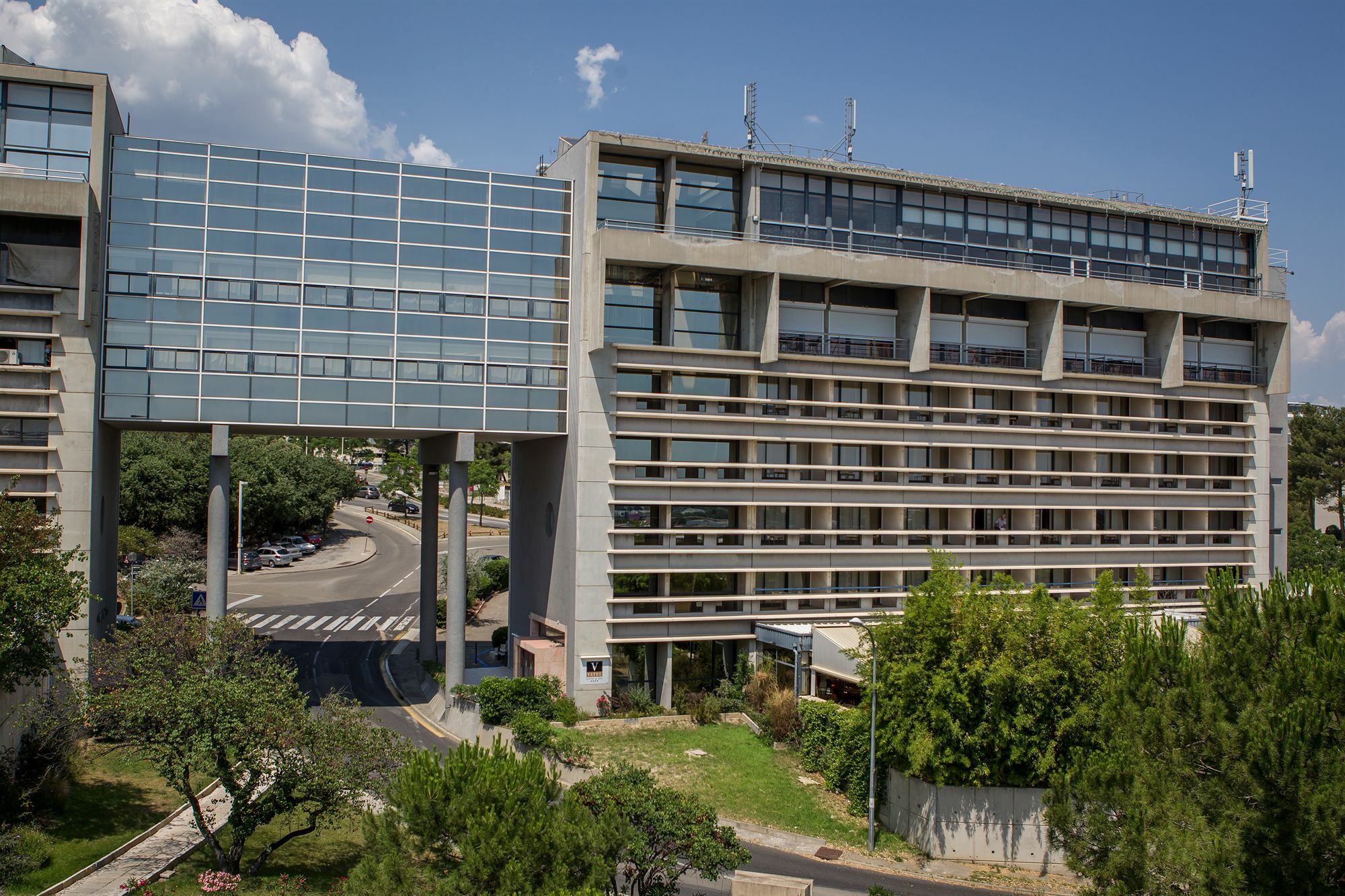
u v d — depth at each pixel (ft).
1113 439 182.50
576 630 152.15
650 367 155.53
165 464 284.20
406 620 233.96
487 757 75.00
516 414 157.17
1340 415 370.32
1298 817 68.59
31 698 111.04
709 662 163.22
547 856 68.59
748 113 169.07
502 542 356.79
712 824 81.76
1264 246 196.75
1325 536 301.63
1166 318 185.68
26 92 138.72
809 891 94.17
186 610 208.95
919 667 118.32
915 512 173.17
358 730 94.17
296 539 325.83
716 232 164.25
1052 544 180.45
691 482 156.15
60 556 113.60
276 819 112.68
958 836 117.08
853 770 127.85
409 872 68.08
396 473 431.43
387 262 152.76
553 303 159.94
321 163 150.71
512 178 158.81
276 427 150.51
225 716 89.10
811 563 164.25
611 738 143.33
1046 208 182.39
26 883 87.71
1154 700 82.89
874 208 171.12
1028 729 117.50
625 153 158.40
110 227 142.20
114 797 114.21
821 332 167.94
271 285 147.84
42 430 137.39
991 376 173.68
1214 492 190.60
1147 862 72.64
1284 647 81.51
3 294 136.26
